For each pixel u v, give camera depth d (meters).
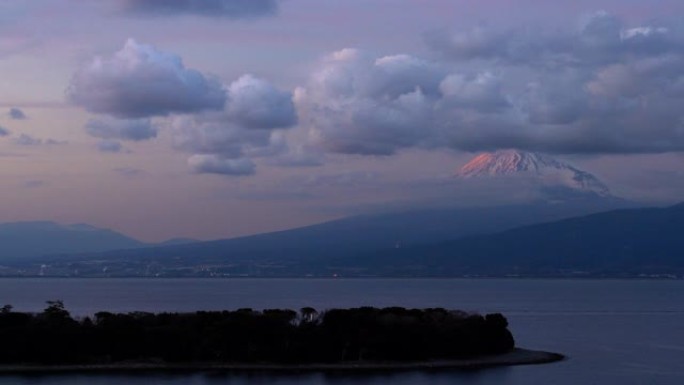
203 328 115.06
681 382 97.50
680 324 188.12
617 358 120.06
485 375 102.75
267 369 106.62
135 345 110.81
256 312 123.31
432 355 113.94
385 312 124.38
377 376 101.75
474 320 120.62
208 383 96.44
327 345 111.25
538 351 125.44
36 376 101.00
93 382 96.69
